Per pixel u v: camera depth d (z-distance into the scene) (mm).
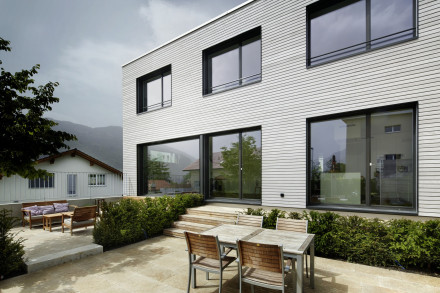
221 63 8664
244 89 7738
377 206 5574
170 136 9734
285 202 6699
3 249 4035
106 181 16031
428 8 5098
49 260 4543
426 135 4988
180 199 7828
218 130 8305
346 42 6203
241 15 7910
